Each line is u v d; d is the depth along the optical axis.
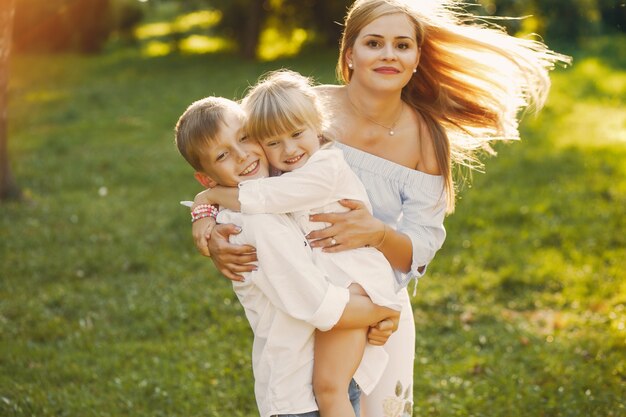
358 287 2.68
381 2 2.83
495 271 6.54
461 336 5.28
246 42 20.77
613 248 6.84
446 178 3.02
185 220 7.84
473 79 3.18
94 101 15.50
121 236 7.45
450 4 3.15
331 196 2.71
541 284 6.21
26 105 15.27
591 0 19.42
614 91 14.17
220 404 4.32
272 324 2.67
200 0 22.80
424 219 2.96
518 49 3.17
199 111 2.70
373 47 2.83
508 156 9.97
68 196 8.93
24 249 7.09
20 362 4.79
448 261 6.74
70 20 23.64
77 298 5.95
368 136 2.99
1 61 7.99
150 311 5.65
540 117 12.27
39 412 4.14
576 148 10.24
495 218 7.76
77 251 7.01
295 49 21.55
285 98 2.63
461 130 3.24
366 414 2.98
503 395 4.34
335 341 2.65
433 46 3.10
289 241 2.62
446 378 4.66
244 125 2.70
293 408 2.63
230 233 2.71
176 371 4.71
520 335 5.22
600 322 5.39
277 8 21.09
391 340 2.94
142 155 10.97
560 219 7.60
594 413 4.06
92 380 4.62
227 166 2.70
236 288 2.79
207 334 5.29
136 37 25.92
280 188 2.63
